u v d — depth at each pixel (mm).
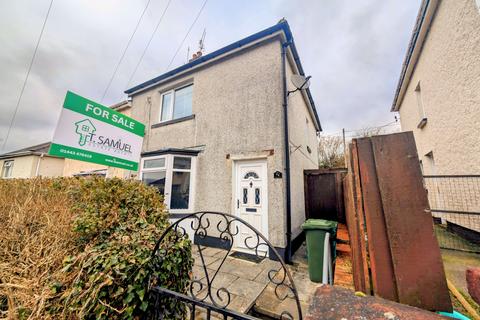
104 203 2209
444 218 4973
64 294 1417
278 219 4117
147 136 6977
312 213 6414
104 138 3820
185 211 5359
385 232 1070
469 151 3916
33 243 1813
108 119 3914
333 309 668
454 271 2537
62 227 1944
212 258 4066
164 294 1439
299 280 3102
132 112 7723
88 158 3531
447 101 4637
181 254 1917
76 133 3379
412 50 6133
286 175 4332
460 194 4270
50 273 1657
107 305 1353
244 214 4641
